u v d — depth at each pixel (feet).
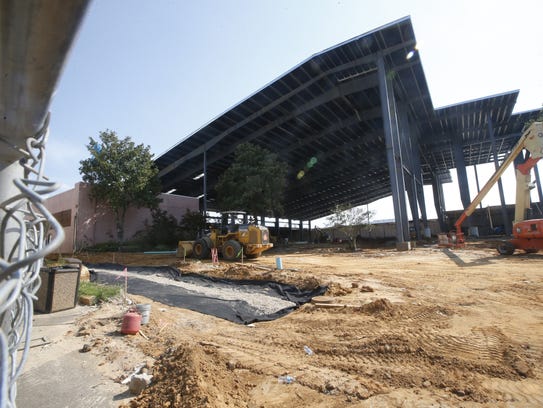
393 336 15.69
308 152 120.37
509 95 93.20
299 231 178.91
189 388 9.41
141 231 88.58
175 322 19.04
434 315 19.36
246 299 25.48
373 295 25.66
